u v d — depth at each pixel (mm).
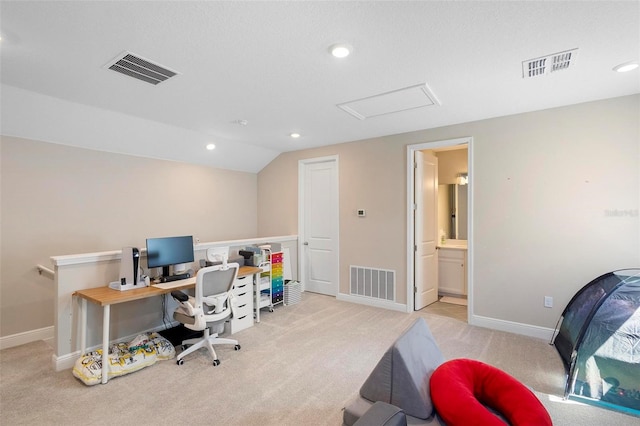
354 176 4758
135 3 1646
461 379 1605
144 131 3896
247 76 2539
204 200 5137
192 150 4645
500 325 3564
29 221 3379
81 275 2875
